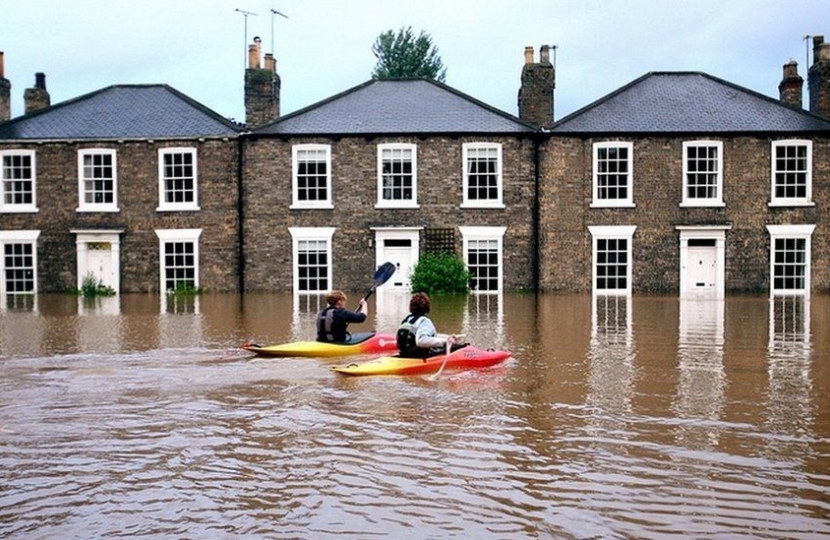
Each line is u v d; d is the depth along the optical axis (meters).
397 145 30.86
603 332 17.52
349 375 11.82
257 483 7.15
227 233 31.30
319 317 14.30
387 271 15.00
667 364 13.03
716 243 30.38
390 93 32.69
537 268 30.81
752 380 11.62
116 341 15.98
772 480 7.17
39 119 32.62
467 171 30.75
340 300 14.32
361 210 30.98
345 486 7.05
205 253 31.36
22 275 31.89
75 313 22.52
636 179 30.50
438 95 32.47
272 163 31.11
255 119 31.83
